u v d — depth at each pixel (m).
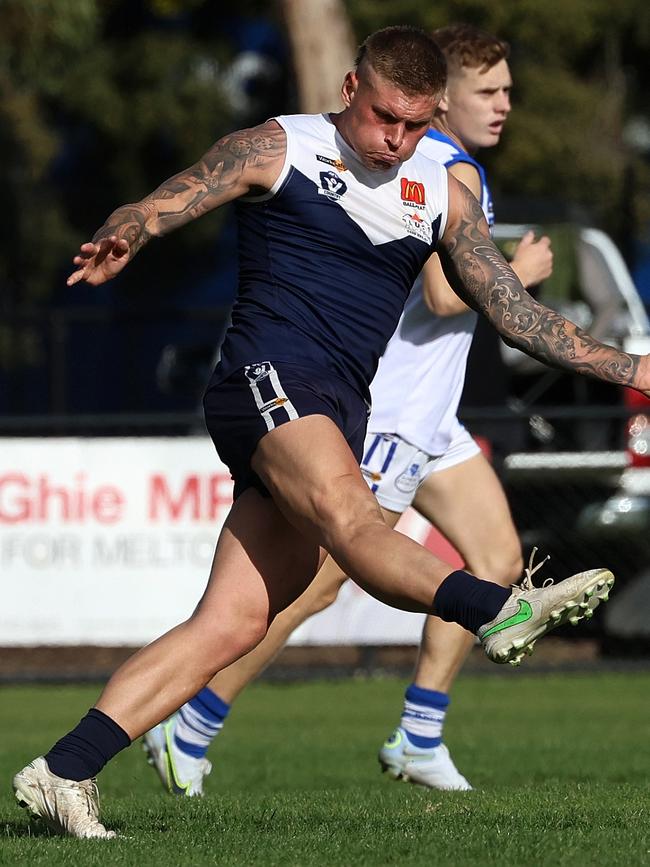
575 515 39.31
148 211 14.70
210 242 90.88
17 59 75.25
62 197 90.31
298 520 14.41
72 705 35.34
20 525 36.47
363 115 15.05
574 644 43.59
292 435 14.37
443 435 21.52
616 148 87.75
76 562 36.50
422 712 21.83
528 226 47.56
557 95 84.81
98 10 83.06
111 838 14.62
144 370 69.88
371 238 15.32
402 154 15.12
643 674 39.62
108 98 87.25
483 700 35.44
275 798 19.02
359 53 15.35
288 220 15.27
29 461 36.47
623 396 43.12
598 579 13.12
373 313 15.36
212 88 88.50
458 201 15.99
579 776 23.30
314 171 15.22
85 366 71.25
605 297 46.75
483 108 22.17
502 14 82.69
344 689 38.09
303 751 27.97
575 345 15.45
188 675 14.97
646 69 92.31
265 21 90.50
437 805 17.31
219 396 15.09
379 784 23.00
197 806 17.73
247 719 32.94
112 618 36.50
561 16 83.62
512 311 15.59
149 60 87.44
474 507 21.67
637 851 13.58
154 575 36.53
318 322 15.16
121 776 24.97
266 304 15.26
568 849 13.66
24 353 75.69
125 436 40.50
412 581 13.51
